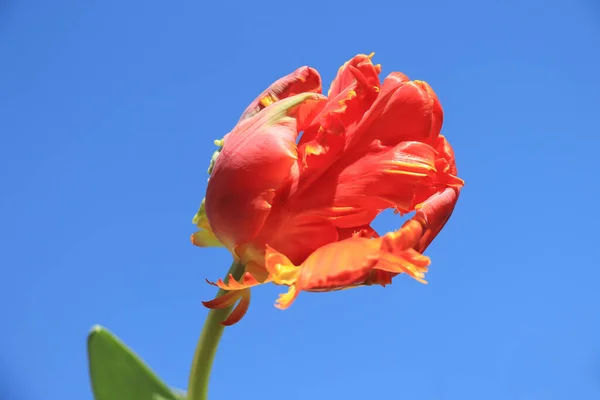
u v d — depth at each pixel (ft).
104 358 1.62
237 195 1.33
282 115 1.34
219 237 1.37
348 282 1.24
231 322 1.38
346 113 1.34
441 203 1.38
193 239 1.48
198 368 1.41
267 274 1.35
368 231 1.34
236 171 1.33
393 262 1.26
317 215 1.33
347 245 1.27
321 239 1.33
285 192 1.34
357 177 1.32
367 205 1.32
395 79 1.35
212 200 1.35
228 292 1.38
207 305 1.38
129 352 1.63
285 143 1.32
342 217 1.33
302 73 1.42
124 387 1.63
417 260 1.26
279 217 1.34
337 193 1.33
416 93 1.33
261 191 1.32
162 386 1.64
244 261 1.37
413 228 1.27
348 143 1.34
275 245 1.34
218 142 1.44
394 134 1.34
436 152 1.33
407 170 1.31
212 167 1.44
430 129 1.34
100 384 1.62
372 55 1.39
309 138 1.37
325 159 1.33
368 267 1.24
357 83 1.35
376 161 1.32
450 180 1.37
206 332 1.41
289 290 1.27
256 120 1.35
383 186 1.31
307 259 1.28
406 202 1.31
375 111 1.34
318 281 1.25
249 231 1.33
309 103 1.36
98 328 1.62
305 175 1.34
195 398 1.42
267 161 1.32
